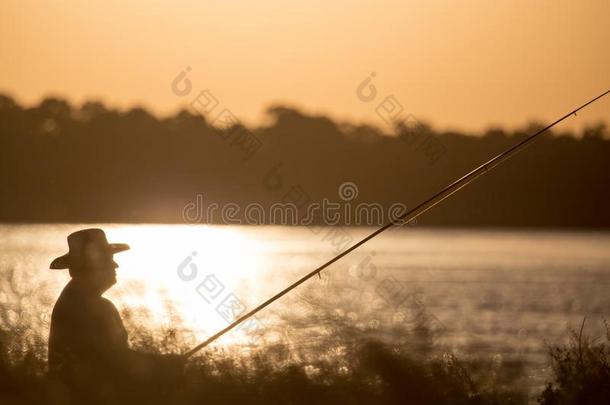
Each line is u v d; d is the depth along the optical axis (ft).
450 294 409.69
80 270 88.69
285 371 97.45
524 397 104.22
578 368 102.37
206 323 190.19
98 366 86.12
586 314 319.06
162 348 106.01
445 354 123.44
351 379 98.89
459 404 97.81
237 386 92.22
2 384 88.28
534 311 330.75
